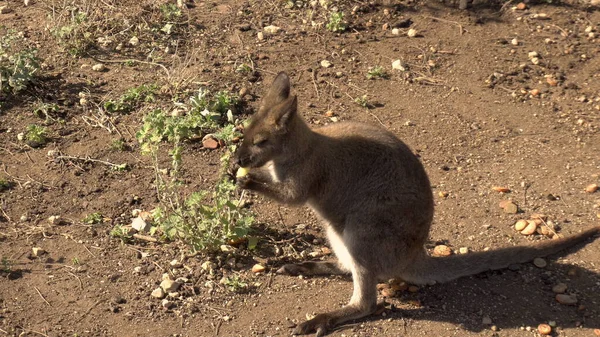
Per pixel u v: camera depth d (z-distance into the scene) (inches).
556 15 386.6
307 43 355.3
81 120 297.7
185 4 375.9
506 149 298.4
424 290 230.5
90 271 229.6
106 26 353.7
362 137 224.4
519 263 240.1
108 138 288.2
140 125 295.6
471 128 309.0
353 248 218.4
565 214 263.6
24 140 284.5
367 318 218.7
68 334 207.9
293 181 222.4
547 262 241.4
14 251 235.6
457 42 362.6
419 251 223.6
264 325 214.2
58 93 310.2
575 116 318.0
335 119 307.3
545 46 363.3
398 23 372.2
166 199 254.5
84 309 216.4
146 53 340.2
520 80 339.3
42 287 222.8
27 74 306.8
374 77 335.3
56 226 247.0
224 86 319.6
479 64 348.8
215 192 239.5
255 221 254.4
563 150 298.2
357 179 221.0
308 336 210.4
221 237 237.1
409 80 335.3
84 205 256.8
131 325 212.4
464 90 331.9
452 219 261.0
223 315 217.5
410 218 216.2
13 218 249.6
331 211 227.3
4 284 222.8
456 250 247.0
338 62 343.6
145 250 238.5
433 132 305.9
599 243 248.4
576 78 342.6
